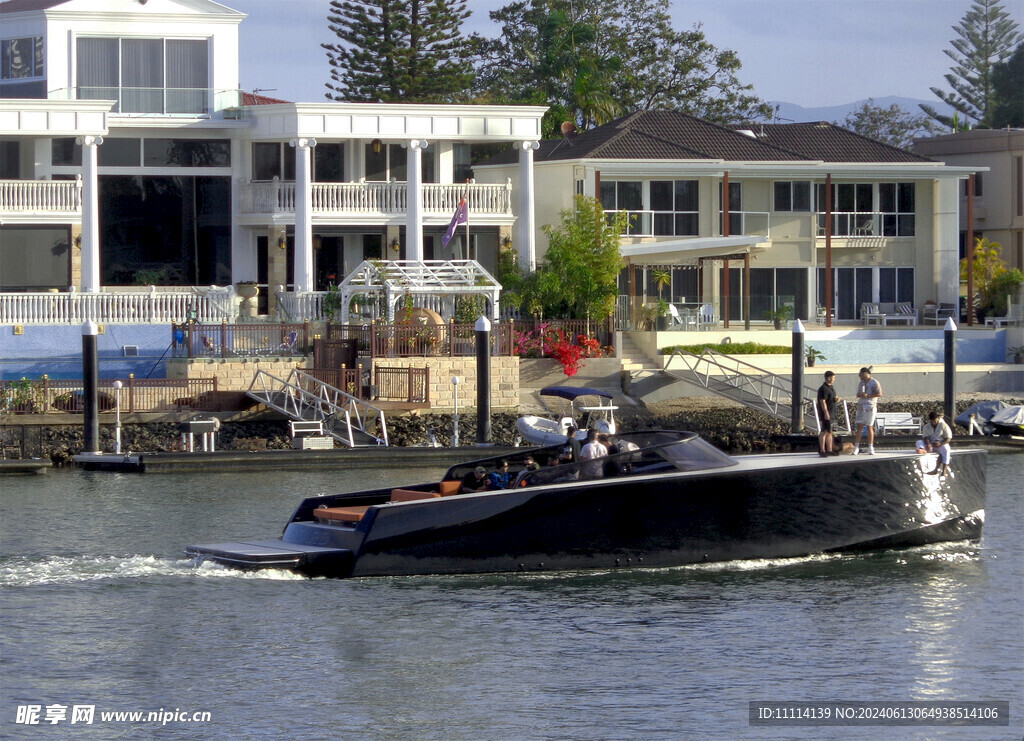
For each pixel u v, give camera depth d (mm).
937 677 46062
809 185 148875
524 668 46781
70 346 114250
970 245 150500
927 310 150125
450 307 119562
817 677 45906
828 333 135000
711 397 120000
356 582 56844
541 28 199875
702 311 132375
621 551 58281
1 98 117500
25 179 125125
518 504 57344
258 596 54875
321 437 96375
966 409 119375
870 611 53438
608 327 125250
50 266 125000
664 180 142750
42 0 132000
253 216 128000
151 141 127750
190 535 67000
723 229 138625
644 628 51094
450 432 105125
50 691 44469
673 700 43875
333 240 134375
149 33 128125
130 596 54844
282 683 45250
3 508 75188
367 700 43750
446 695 44250
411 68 184500
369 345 110250
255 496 79812
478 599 54656
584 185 139375
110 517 72250
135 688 44656
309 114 124250
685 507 58750
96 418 95000
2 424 98438
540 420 98062
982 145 174125
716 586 56750
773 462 61438
